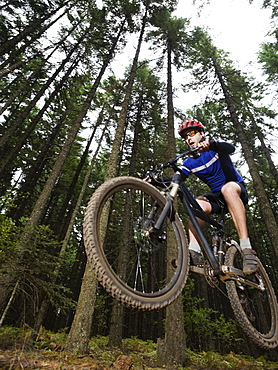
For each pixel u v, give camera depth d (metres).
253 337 2.00
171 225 2.11
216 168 2.37
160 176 2.25
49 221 21.38
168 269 7.25
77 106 16.38
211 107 16.69
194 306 10.55
